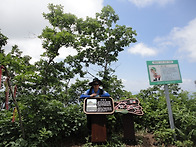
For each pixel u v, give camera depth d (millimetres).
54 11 10641
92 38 11891
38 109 4395
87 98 4520
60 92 8133
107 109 4379
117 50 12445
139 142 4582
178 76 5332
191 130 4832
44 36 7371
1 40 9688
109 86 9258
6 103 3248
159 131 4824
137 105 4812
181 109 5488
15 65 3832
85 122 5043
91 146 4211
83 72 11164
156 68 5262
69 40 7441
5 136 3922
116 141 4516
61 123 4566
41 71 6598
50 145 4266
